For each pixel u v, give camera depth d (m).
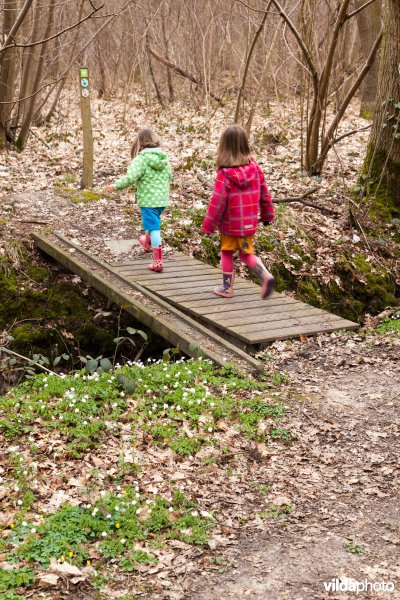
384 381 6.09
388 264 10.09
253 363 6.22
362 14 18.05
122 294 7.42
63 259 8.35
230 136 6.57
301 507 4.35
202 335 6.79
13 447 4.73
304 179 12.02
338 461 4.90
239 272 9.34
